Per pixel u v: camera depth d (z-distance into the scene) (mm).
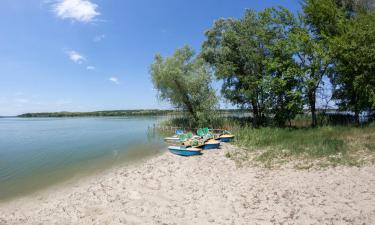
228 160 16141
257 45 30016
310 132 22188
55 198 11422
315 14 26391
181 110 34406
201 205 9242
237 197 9734
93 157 20516
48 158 20766
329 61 24812
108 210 9477
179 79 31109
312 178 11125
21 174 15867
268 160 14938
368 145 14773
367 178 10305
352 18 26750
